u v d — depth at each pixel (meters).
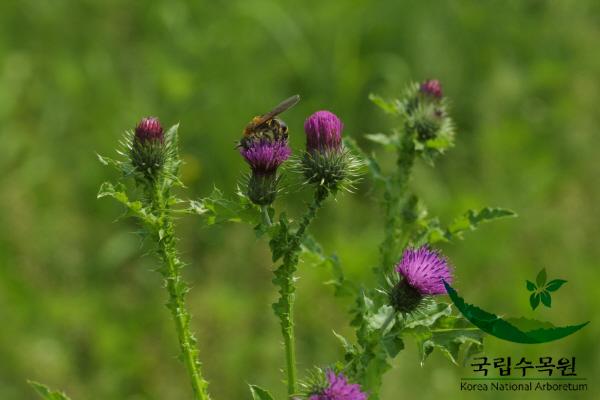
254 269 11.21
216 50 13.36
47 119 12.64
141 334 10.47
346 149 4.93
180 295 4.77
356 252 11.00
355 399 4.04
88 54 13.48
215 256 11.32
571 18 15.37
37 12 13.98
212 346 10.33
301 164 4.85
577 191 12.80
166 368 10.17
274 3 13.75
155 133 4.77
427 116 5.92
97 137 12.29
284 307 4.65
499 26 14.50
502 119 13.62
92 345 10.25
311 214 4.78
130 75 13.34
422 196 12.06
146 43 13.86
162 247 4.73
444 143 5.91
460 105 13.57
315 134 4.83
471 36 14.17
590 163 13.20
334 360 10.21
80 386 9.95
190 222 11.51
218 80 13.01
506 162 12.73
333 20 13.61
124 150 4.98
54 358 10.02
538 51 14.78
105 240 11.43
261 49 13.52
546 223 12.07
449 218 11.84
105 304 10.76
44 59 13.50
